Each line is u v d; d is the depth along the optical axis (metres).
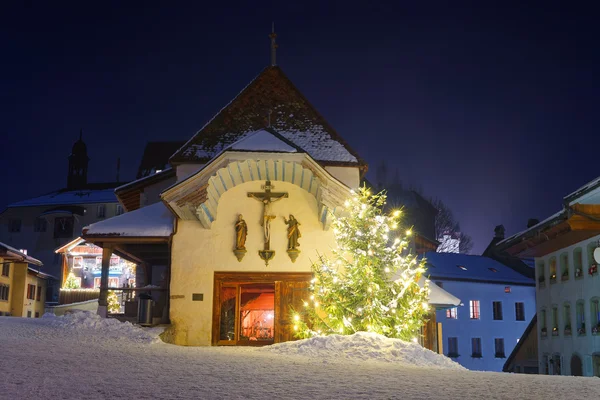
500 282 63.38
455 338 60.03
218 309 24.16
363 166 27.53
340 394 9.39
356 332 18.44
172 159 27.20
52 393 8.85
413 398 9.12
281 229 24.75
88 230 24.45
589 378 12.30
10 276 59.38
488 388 10.32
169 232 24.58
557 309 41.00
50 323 21.00
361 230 21.00
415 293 20.53
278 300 24.38
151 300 23.69
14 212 80.38
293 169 24.05
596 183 31.41
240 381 10.57
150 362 13.09
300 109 29.14
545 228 37.16
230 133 28.16
